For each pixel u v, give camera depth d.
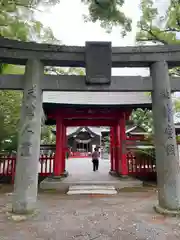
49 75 5.64
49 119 11.25
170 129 5.37
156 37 9.03
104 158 31.47
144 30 8.98
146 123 20.75
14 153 10.92
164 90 5.55
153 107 5.73
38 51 5.62
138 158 11.61
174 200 5.05
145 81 5.75
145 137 10.59
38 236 3.78
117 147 11.51
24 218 4.66
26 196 4.89
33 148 5.15
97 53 5.52
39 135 5.36
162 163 5.30
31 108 5.28
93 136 37.38
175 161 5.25
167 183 5.16
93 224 4.46
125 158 10.41
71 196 7.49
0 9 6.76
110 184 9.21
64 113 10.47
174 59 5.71
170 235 3.86
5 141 10.20
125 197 7.30
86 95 10.38
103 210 5.59
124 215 5.12
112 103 9.27
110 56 5.54
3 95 10.04
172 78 5.77
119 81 5.70
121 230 4.11
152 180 11.32
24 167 5.01
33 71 5.48
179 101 11.68
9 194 7.65
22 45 5.54
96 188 8.48
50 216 5.00
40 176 11.07
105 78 5.52
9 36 7.97
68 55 5.68
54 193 8.10
